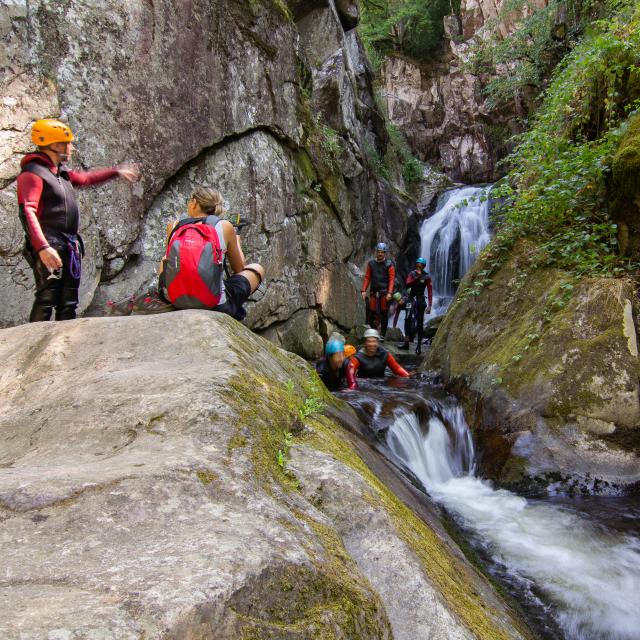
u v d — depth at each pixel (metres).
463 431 4.98
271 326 7.31
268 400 1.90
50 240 3.27
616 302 4.58
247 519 1.13
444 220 15.29
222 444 1.45
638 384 4.22
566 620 2.56
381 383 6.15
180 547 0.98
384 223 12.87
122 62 5.04
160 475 1.18
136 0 5.15
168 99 5.51
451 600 1.63
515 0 16.97
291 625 0.92
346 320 9.38
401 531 1.69
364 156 11.66
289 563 1.01
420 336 9.29
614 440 4.17
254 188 6.79
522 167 6.99
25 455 1.49
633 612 2.64
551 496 4.02
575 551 3.19
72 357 2.19
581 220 5.43
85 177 3.55
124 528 1.04
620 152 4.94
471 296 6.23
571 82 6.75
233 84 6.45
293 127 7.83
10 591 0.82
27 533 1.00
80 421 1.58
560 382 4.41
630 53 5.71
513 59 16.58
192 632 0.78
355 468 1.91
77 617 0.73
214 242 3.04
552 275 5.34
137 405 1.59
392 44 21.70
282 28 7.57
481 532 3.45
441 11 21.64
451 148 20.14
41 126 3.24
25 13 4.28
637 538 3.31
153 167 5.36
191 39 5.78
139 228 5.25
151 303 3.16
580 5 13.27
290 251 7.61
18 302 4.25
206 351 2.12
